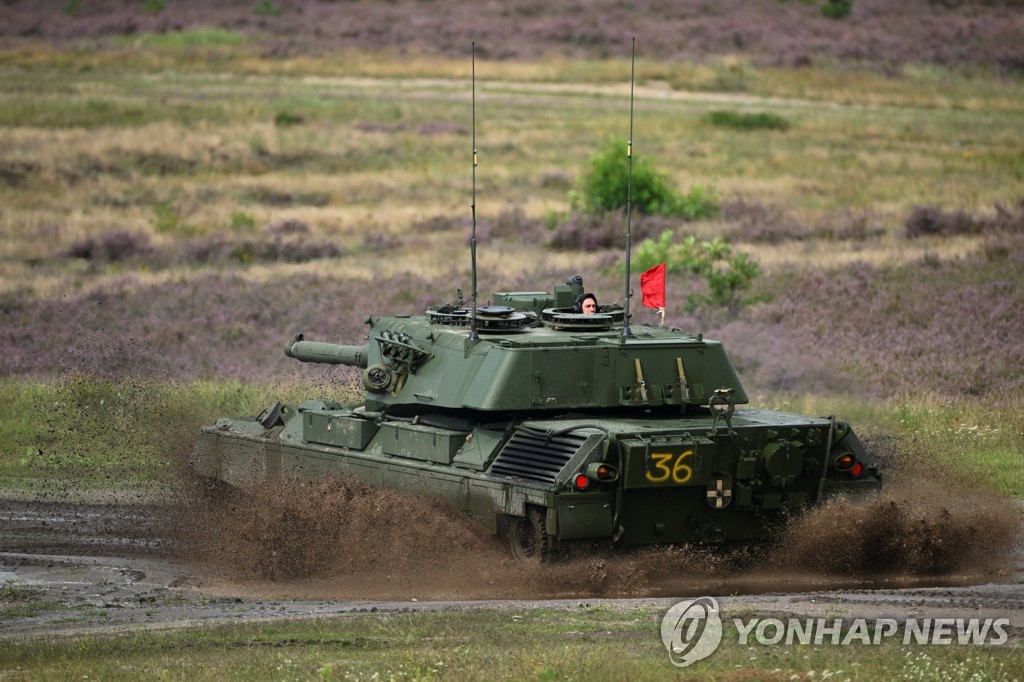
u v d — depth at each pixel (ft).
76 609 179.52
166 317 417.08
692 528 189.67
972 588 180.14
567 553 184.85
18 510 246.47
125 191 643.04
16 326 407.64
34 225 571.69
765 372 345.51
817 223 559.79
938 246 495.41
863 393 326.03
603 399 198.39
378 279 465.88
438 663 141.28
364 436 212.84
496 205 619.26
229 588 193.77
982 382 329.31
